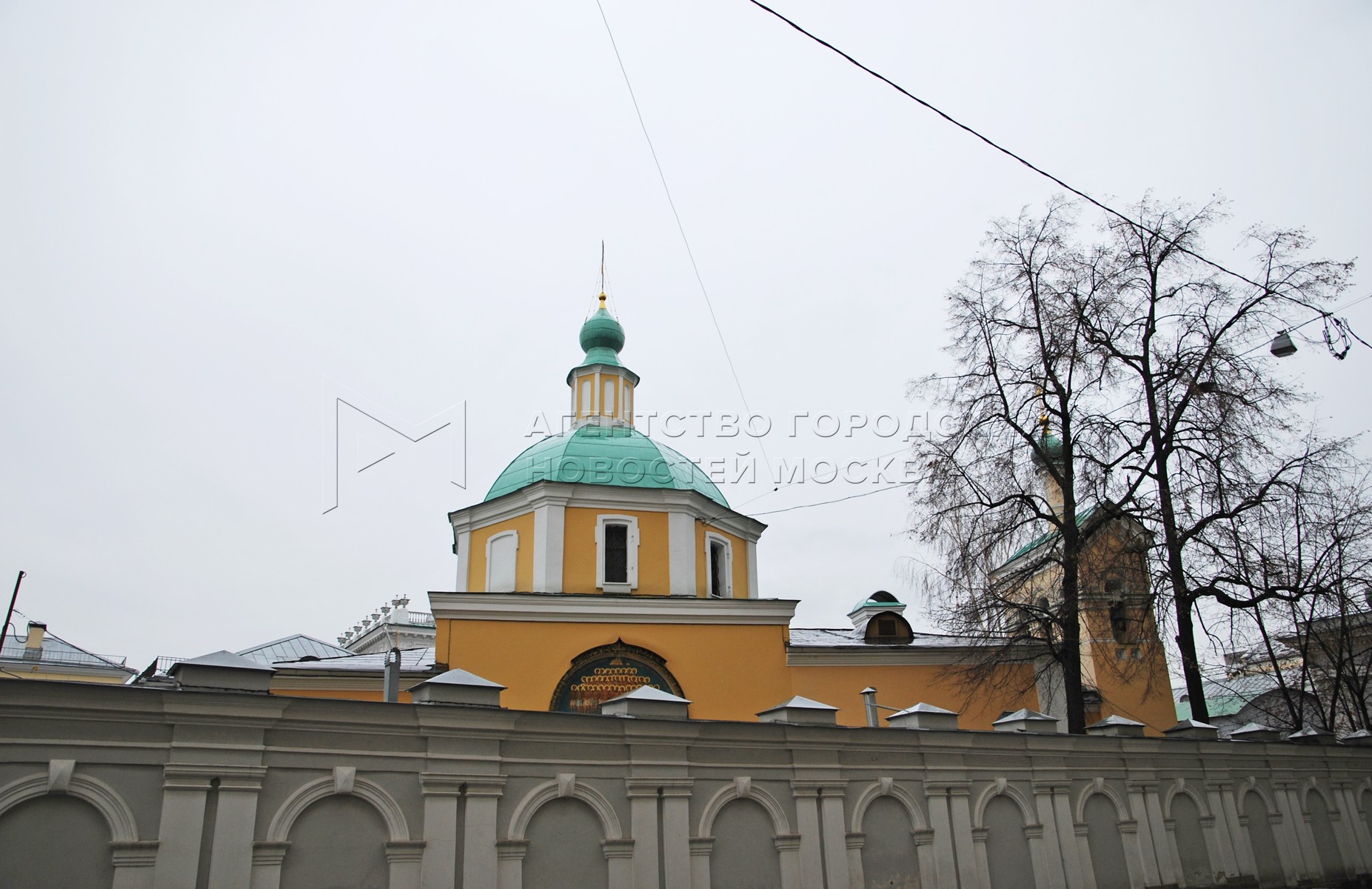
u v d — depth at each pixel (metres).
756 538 28.31
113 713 8.43
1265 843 18.34
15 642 46.84
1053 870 14.66
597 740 11.06
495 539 25.81
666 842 11.09
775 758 12.47
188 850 8.41
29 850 7.82
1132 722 17.23
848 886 12.41
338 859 9.18
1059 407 22.81
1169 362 22.11
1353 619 24.62
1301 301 21.09
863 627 30.27
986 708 26.12
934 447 22.88
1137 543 20.98
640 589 24.64
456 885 9.62
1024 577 22.25
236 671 9.39
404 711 9.80
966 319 23.72
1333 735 21.69
